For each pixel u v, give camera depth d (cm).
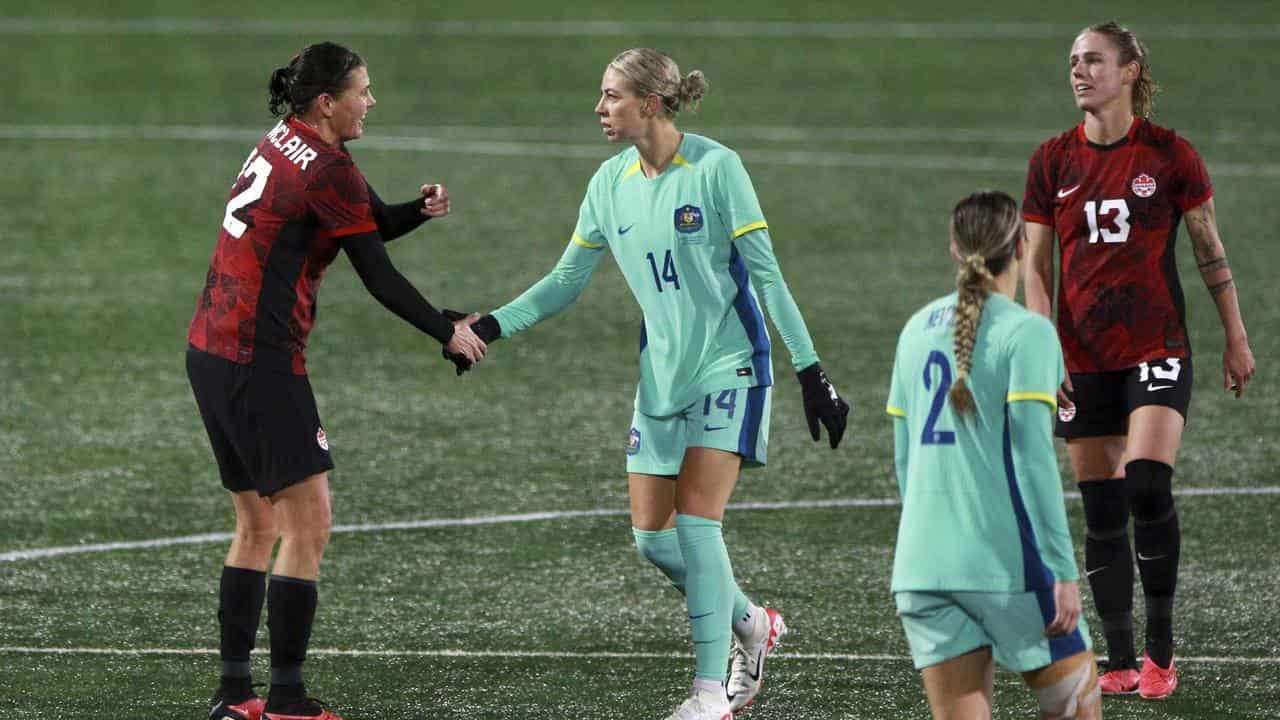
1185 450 3078
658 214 1925
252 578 1947
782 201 5159
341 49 1911
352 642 2214
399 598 2383
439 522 2725
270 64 7088
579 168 5578
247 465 1889
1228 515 2736
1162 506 2000
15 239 4612
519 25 7981
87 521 2698
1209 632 2239
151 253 4516
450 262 4478
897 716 1955
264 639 2234
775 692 2034
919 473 1557
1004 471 1519
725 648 1912
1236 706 1984
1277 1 8731
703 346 1928
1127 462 2028
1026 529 1516
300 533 1903
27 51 7175
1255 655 2153
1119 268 2058
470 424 3259
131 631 2233
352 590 2414
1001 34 7888
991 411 1516
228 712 1919
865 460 3047
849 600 2370
